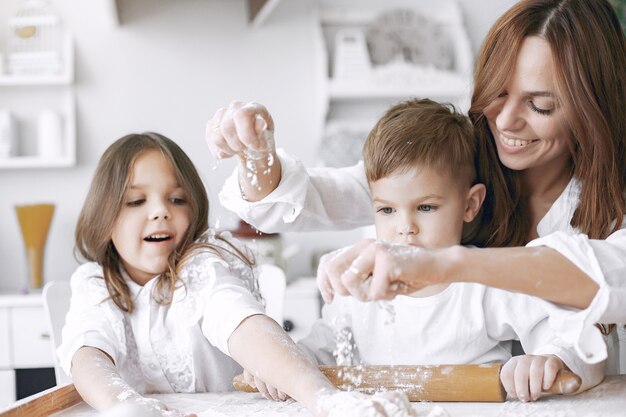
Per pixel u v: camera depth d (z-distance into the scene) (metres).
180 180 1.29
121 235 1.26
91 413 1.00
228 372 1.25
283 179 1.11
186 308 1.21
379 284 0.77
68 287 1.50
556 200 1.18
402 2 3.32
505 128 1.08
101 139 3.22
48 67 3.16
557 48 1.03
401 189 1.14
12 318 2.80
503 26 1.07
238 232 2.94
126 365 1.23
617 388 0.98
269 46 3.28
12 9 3.23
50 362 2.81
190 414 0.88
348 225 1.30
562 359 0.97
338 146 3.18
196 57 3.26
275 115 3.28
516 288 0.81
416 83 3.16
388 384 0.98
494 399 0.95
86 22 3.23
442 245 1.16
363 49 3.19
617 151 1.11
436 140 1.15
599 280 0.80
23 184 3.20
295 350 0.96
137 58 3.24
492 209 1.22
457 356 1.17
